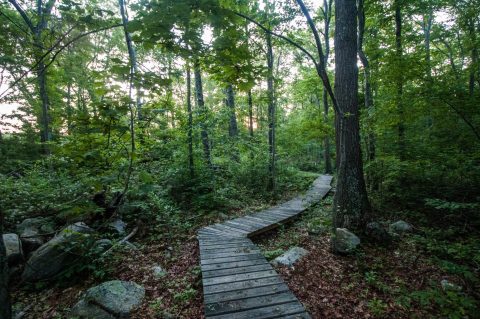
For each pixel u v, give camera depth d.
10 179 6.87
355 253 4.93
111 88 1.98
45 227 5.39
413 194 7.50
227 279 3.91
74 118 1.94
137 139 2.42
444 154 7.19
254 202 9.80
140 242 5.80
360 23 8.95
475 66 6.14
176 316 3.40
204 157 9.23
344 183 5.89
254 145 12.00
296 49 13.31
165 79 2.05
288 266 4.57
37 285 4.24
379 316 3.38
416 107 6.71
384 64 6.85
